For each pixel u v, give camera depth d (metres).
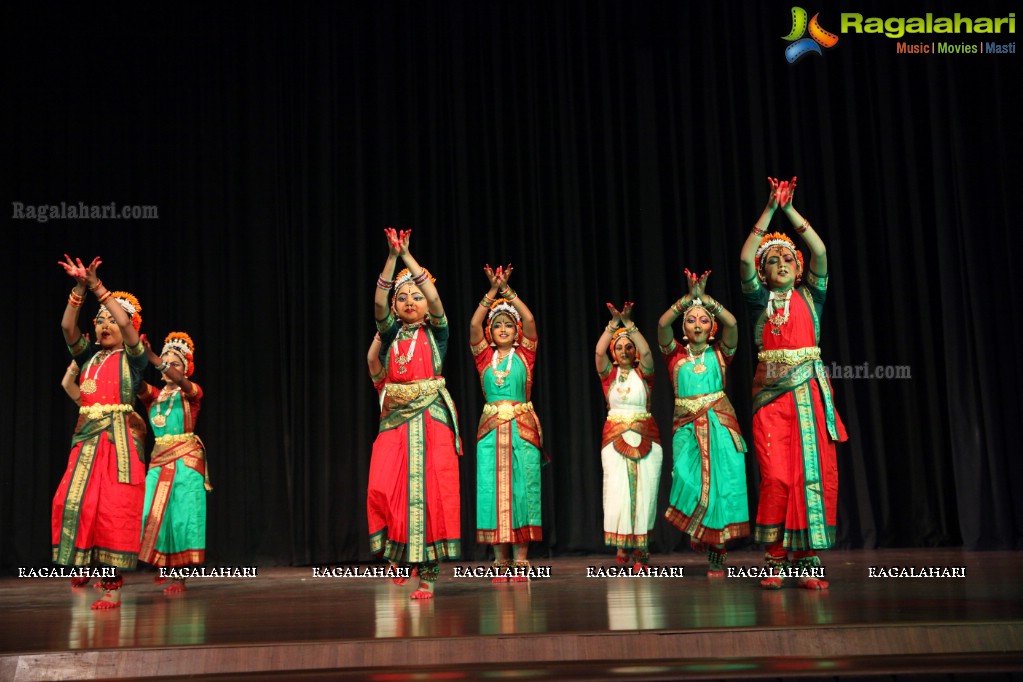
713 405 5.07
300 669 2.83
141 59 7.29
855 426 7.09
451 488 4.19
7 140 7.05
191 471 5.35
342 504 7.00
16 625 3.52
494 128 7.39
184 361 5.53
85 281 4.35
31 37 7.15
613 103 7.47
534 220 7.32
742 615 3.26
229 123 7.29
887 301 7.28
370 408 7.09
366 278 7.18
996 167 7.22
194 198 7.22
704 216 7.39
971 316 7.05
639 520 5.41
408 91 7.38
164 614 3.82
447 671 2.77
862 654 2.89
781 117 7.46
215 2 7.38
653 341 7.24
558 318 7.26
